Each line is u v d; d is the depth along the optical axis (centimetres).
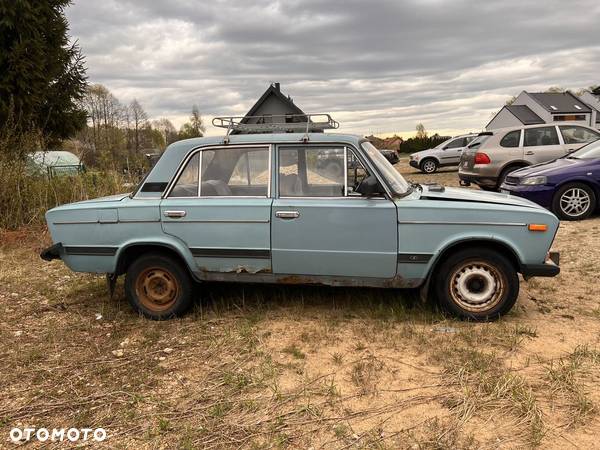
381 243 414
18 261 700
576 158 915
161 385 342
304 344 397
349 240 418
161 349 400
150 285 466
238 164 449
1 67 1137
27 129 1087
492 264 414
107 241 459
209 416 301
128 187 1092
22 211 895
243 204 432
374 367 355
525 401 301
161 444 277
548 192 862
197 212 439
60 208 473
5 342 422
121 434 287
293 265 433
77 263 473
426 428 282
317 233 422
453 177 1789
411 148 4266
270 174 438
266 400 317
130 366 372
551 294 496
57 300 527
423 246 411
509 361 357
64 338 427
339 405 309
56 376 359
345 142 429
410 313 446
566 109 4588
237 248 437
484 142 1170
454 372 343
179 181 455
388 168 459
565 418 288
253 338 410
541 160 1122
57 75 1296
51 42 1260
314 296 500
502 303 420
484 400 307
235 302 493
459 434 276
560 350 372
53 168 1023
